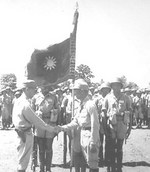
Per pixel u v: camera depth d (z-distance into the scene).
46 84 7.75
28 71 7.68
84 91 6.05
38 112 7.49
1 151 10.06
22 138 6.04
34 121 6.06
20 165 6.05
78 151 6.30
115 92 7.86
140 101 18.61
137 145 11.59
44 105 7.49
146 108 18.80
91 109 5.88
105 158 8.12
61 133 15.85
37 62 7.78
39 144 7.48
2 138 13.14
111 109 7.82
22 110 6.02
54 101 7.62
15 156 9.34
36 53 7.73
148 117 18.55
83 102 6.06
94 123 5.82
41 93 7.67
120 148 7.91
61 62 7.88
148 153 10.10
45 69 7.80
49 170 7.51
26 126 6.05
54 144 11.84
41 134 7.40
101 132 8.12
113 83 7.82
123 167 8.30
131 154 9.95
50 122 7.49
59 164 8.52
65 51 7.89
